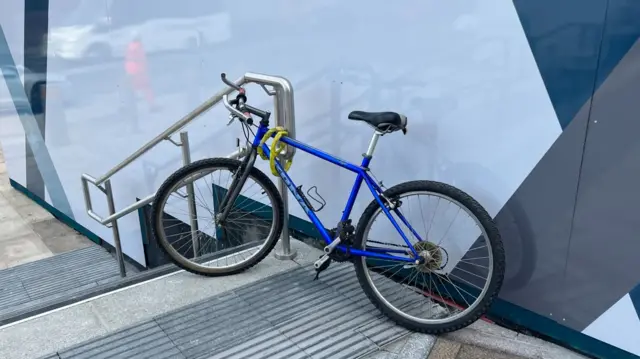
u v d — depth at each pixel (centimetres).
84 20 421
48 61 485
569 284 191
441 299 227
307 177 283
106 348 201
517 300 208
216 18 308
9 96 575
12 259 478
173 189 248
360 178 212
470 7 193
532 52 180
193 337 206
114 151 437
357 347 198
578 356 193
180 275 255
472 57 197
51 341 207
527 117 187
